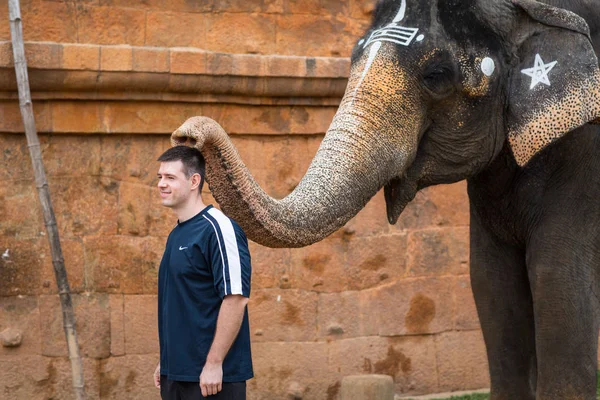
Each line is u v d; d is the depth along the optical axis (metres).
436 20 4.94
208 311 4.51
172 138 4.14
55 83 7.25
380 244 8.27
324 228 4.51
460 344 8.51
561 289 5.29
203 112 7.74
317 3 8.12
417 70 4.86
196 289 4.51
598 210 5.35
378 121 4.76
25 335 7.34
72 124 7.42
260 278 7.96
